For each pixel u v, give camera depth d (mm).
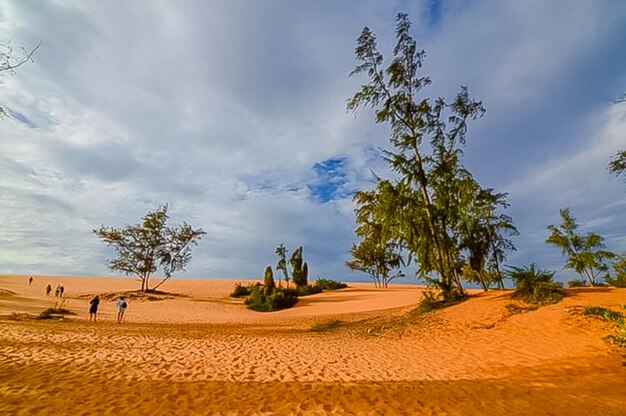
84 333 13773
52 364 8133
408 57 20688
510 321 12125
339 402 5809
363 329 16062
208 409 5430
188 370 7996
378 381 7191
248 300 36594
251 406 5590
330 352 10688
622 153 14070
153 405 5535
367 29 20750
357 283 77875
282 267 51406
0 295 34188
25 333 12758
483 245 22312
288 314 28281
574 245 30297
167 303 37281
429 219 19062
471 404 5719
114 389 6352
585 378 7016
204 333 15914
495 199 22828
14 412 5070
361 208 25359
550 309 12117
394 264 58031
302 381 7172
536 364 8219
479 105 20141
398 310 20906
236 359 9453
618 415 5246
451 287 18609
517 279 14516
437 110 20250
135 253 49594
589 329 9914
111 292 46625
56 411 5164
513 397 6066
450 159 19953
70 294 44156
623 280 22078
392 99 20391
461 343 11102
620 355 8070
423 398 6035
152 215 52062
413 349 10992
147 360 8961
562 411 5395
